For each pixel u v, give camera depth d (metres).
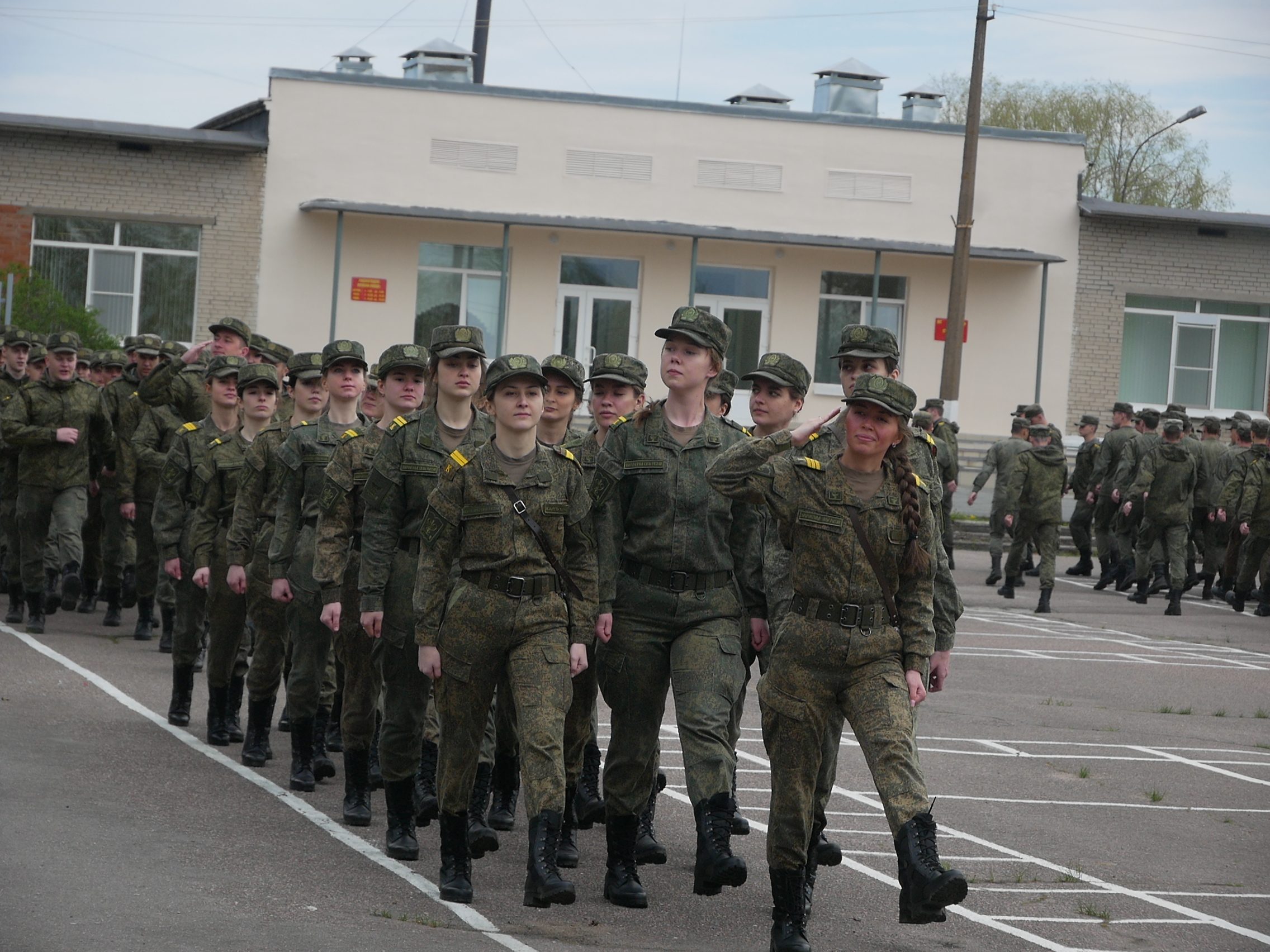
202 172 33.41
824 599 6.34
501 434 7.04
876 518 6.30
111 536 15.87
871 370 8.06
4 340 16.47
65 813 8.31
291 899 7.00
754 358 36.47
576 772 8.07
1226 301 37.53
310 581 8.98
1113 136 62.19
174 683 11.08
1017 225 36.62
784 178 35.94
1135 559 23.86
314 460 9.00
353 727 8.49
